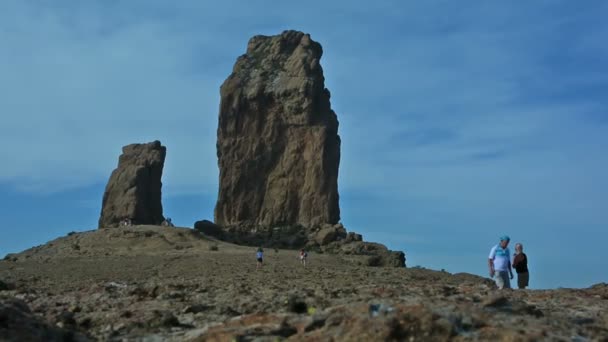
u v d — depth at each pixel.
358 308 11.96
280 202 117.25
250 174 120.00
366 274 51.16
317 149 118.06
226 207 119.50
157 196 118.38
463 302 13.75
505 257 23.17
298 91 120.38
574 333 11.99
